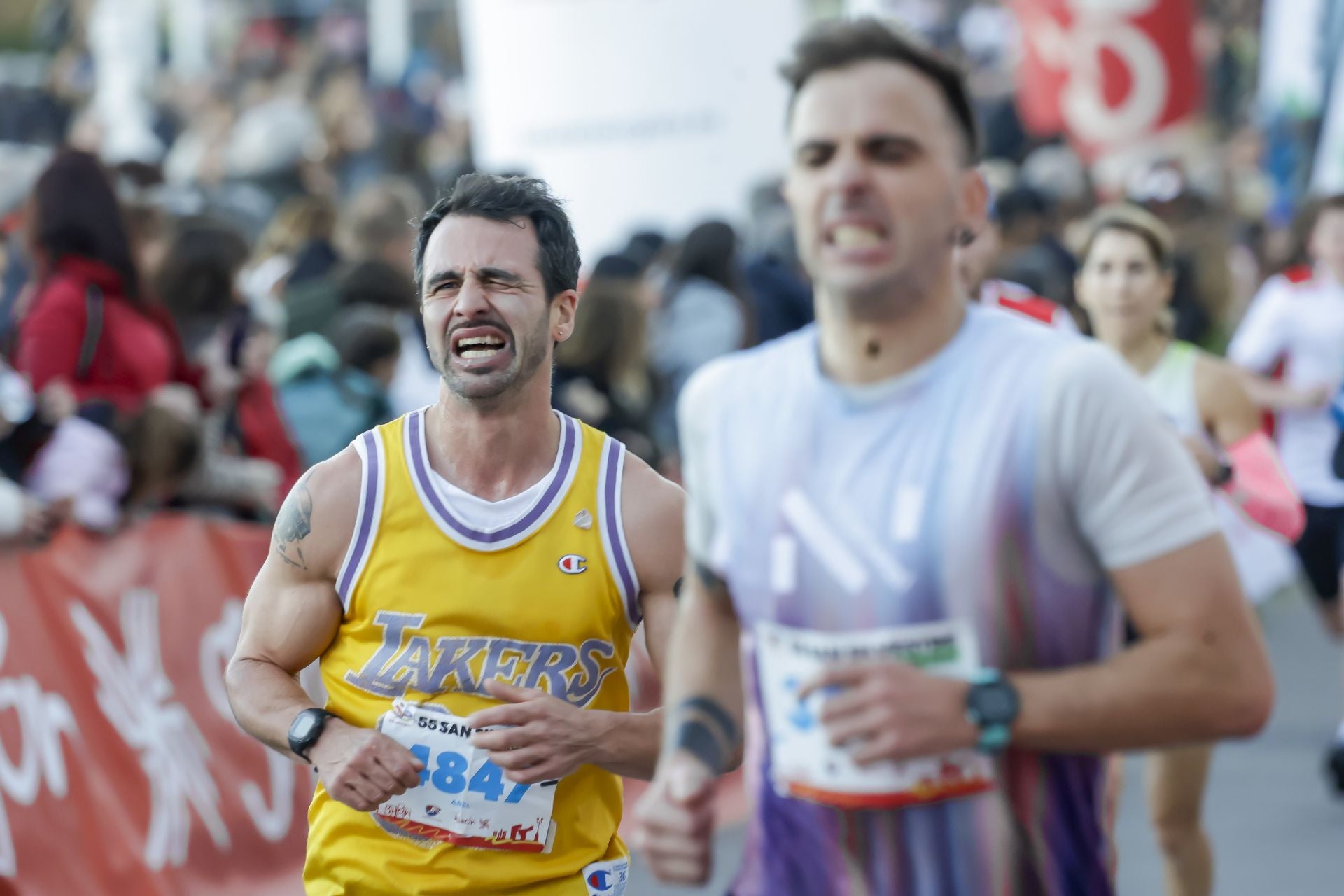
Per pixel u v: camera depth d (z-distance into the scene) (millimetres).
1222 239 29828
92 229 15734
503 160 22016
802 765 6727
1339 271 23766
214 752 15164
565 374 18859
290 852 15672
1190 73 29156
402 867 9133
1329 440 22781
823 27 6410
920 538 6438
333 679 9305
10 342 16547
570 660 9203
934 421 6504
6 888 13242
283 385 17719
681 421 7199
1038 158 38188
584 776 9359
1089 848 6703
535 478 9250
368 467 9203
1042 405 6375
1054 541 6430
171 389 15570
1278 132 43562
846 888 6715
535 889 9211
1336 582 22953
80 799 13938
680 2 21594
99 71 42000
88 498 14602
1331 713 23812
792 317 22844
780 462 6723
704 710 7125
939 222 6352
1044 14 29547
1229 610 6324
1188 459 6484
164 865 14438
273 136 31516
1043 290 26766
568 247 9328
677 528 9336
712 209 22062
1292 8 41438
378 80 46094
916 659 6469
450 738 9047
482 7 21906
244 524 15938
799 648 6664
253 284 22203
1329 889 16391
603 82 21688
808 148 6355
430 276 9164
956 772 6551
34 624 13961
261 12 46719
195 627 15219
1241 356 24328
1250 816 19016
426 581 9109
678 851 6941
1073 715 6262
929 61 6344
